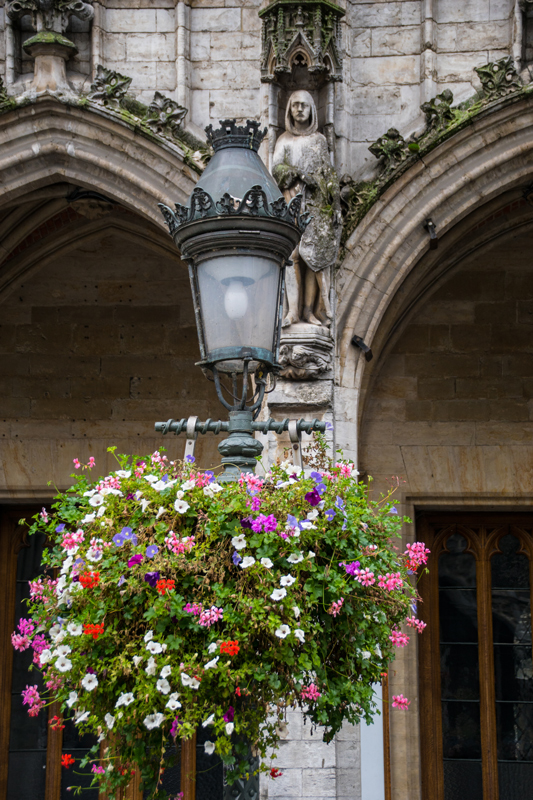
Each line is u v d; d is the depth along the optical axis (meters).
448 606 9.53
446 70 7.62
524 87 7.24
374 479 9.28
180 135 7.52
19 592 9.90
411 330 9.41
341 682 4.05
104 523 4.03
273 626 3.73
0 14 7.87
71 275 9.70
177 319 9.66
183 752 9.12
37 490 9.58
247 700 3.89
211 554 3.89
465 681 9.37
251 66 7.71
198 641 3.82
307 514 4.02
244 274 4.10
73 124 7.62
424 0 7.64
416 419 9.32
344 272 7.38
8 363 9.66
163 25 7.77
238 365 4.24
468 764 9.22
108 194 7.77
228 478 4.11
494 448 9.23
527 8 7.47
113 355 9.66
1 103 7.55
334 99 7.41
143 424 9.59
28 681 9.72
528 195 8.17
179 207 4.15
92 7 7.67
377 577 4.16
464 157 7.36
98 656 3.92
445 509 9.49
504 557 9.58
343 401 7.29
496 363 9.33
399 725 8.84
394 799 8.75
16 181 7.80
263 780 6.71
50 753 9.52
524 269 9.34
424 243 7.52
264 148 7.32
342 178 7.41
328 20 7.30
